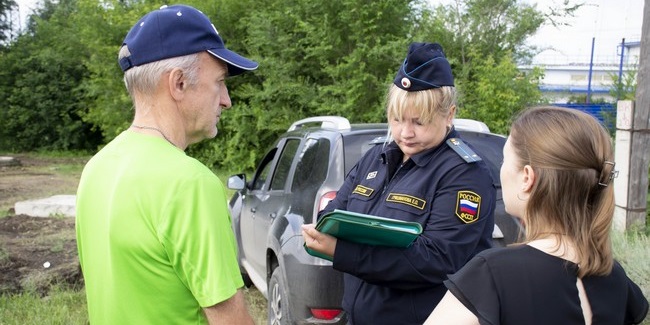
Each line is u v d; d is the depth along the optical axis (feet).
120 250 4.40
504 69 31.55
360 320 6.51
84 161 62.80
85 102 66.18
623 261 13.50
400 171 6.54
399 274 5.69
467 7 37.09
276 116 40.16
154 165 4.47
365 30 36.17
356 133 11.27
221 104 5.18
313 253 6.18
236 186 14.96
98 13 50.67
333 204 7.37
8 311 14.02
